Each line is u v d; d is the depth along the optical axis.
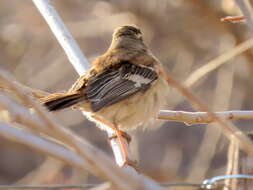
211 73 16.70
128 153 7.68
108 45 16.34
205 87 16.58
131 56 8.17
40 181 15.16
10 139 4.51
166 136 17.25
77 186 8.92
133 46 8.46
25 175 17.30
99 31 15.98
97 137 16.89
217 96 15.39
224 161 15.71
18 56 16.36
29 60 16.38
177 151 16.98
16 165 17.36
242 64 15.78
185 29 15.88
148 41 15.88
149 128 16.09
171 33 15.95
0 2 16.28
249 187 10.23
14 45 16.31
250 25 6.36
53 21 8.48
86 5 16.08
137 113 7.86
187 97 4.76
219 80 15.56
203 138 17.25
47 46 16.47
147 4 15.81
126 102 7.75
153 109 7.97
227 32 14.66
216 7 14.70
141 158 16.61
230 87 15.04
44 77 16.17
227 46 15.24
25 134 4.55
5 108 4.31
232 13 14.34
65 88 16.30
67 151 4.57
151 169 16.09
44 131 4.29
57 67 16.28
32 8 16.12
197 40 16.06
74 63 8.16
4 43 16.31
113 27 15.80
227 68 15.56
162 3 15.84
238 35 14.55
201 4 14.68
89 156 4.26
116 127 7.84
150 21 15.82
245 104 16.22
